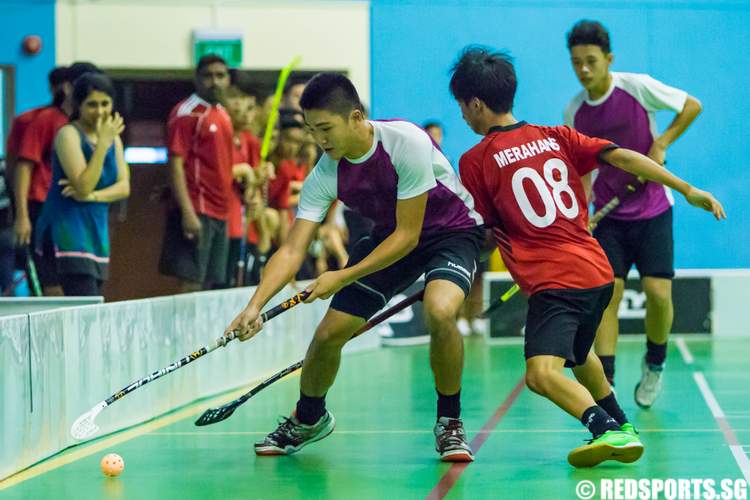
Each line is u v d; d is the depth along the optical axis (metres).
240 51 18.55
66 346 8.09
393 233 7.15
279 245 14.58
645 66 18.75
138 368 9.27
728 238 18.88
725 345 15.59
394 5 18.73
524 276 7.21
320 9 18.70
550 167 7.27
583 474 6.97
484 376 12.27
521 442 8.16
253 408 10.03
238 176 13.13
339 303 7.46
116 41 18.48
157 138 19.06
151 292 17.41
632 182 9.79
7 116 18.19
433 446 8.04
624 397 10.55
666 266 9.77
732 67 18.73
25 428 7.37
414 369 13.09
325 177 7.35
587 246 7.26
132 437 8.59
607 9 18.75
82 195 10.40
